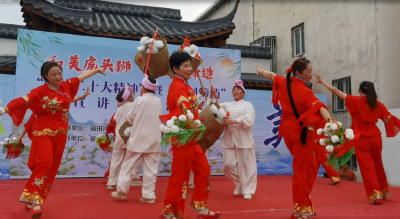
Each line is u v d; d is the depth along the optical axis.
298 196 3.11
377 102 4.56
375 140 4.48
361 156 4.46
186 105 2.88
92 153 6.89
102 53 7.16
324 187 5.83
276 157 8.02
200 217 3.08
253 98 7.98
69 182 6.04
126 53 7.32
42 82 6.72
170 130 2.75
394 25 8.47
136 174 5.41
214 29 8.13
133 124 4.14
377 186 4.27
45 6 7.45
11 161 6.41
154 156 4.15
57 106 3.31
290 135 3.16
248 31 13.94
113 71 7.20
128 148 4.11
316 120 3.06
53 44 6.86
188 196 4.63
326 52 9.95
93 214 3.37
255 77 9.52
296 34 11.44
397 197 4.84
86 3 10.86
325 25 10.03
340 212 3.66
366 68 8.54
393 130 4.63
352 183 6.45
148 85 4.17
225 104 5.01
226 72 7.91
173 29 9.20
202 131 2.91
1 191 4.85
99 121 6.98
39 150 3.23
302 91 3.10
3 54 8.55
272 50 12.24
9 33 8.56
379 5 8.41
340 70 9.39
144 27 9.43
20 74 6.59
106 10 10.85
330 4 9.85
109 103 7.10
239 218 3.25
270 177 7.44
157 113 4.22
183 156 2.89
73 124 6.80
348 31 9.16
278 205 4.02
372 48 8.38
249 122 4.54
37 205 3.08
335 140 2.93
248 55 10.66
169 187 2.92
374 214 3.56
